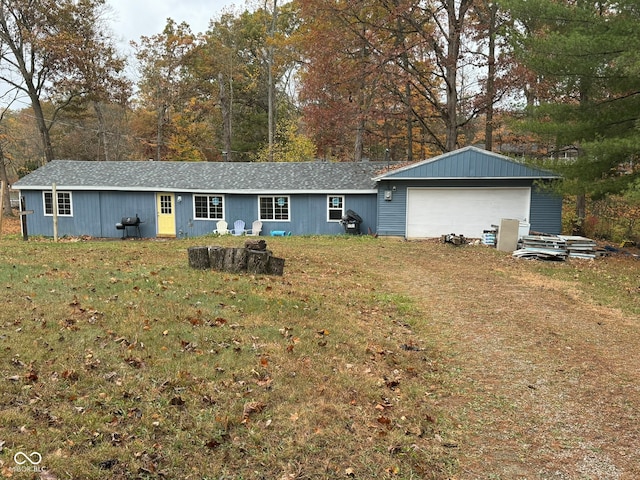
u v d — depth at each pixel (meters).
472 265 13.04
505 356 6.27
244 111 40.72
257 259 9.91
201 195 21.52
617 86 13.66
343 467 3.61
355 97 25.17
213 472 3.39
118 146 40.06
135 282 8.27
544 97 21.06
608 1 13.04
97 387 4.33
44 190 21.89
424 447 4.03
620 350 6.56
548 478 3.70
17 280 8.07
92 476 3.18
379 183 19.27
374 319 7.59
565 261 13.93
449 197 18.86
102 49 29.27
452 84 21.84
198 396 4.35
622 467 3.86
